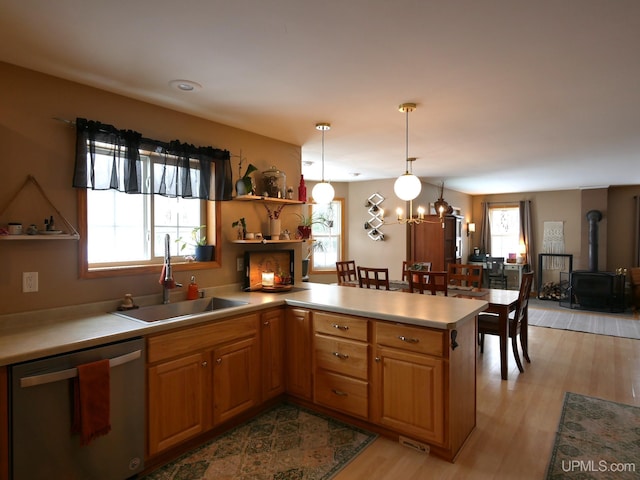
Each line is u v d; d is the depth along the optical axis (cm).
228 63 222
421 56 215
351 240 732
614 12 171
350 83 254
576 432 263
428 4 165
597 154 480
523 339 412
